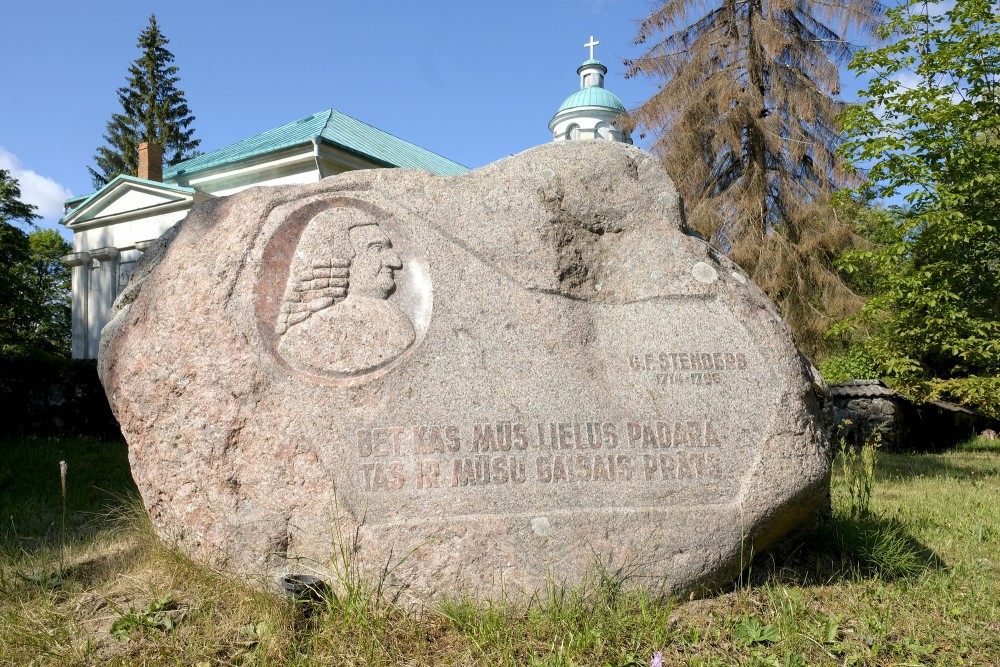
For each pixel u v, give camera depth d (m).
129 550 4.30
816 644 3.26
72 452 8.38
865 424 12.08
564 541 3.56
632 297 4.10
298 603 3.36
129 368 3.84
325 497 3.55
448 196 4.13
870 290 17.06
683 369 3.94
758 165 16.23
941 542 5.02
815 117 15.84
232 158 15.89
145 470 3.80
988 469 9.42
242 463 3.63
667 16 16.69
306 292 3.88
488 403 3.75
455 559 3.49
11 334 26.11
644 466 3.74
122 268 18.03
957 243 11.66
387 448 3.63
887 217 13.30
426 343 3.84
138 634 3.21
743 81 16.67
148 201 17.44
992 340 11.55
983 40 10.88
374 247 3.99
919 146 11.56
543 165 4.26
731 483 3.77
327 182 4.12
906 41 11.44
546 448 3.70
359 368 3.75
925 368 13.12
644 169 4.44
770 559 4.11
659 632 3.27
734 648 3.25
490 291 3.97
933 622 3.58
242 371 3.71
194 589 3.55
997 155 11.10
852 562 4.25
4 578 3.84
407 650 3.18
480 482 3.61
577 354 3.91
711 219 16.09
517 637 3.27
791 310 15.85
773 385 3.95
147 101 37.22
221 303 3.81
